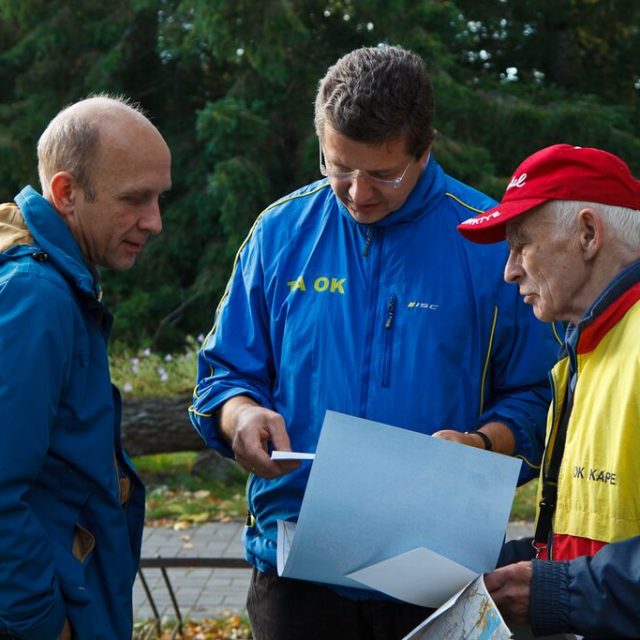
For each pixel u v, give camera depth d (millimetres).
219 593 6043
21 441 2078
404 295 2576
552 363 2607
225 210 12781
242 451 2477
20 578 2088
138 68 15008
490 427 2510
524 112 13406
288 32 12648
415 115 2400
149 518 8008
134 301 13742
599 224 2064
